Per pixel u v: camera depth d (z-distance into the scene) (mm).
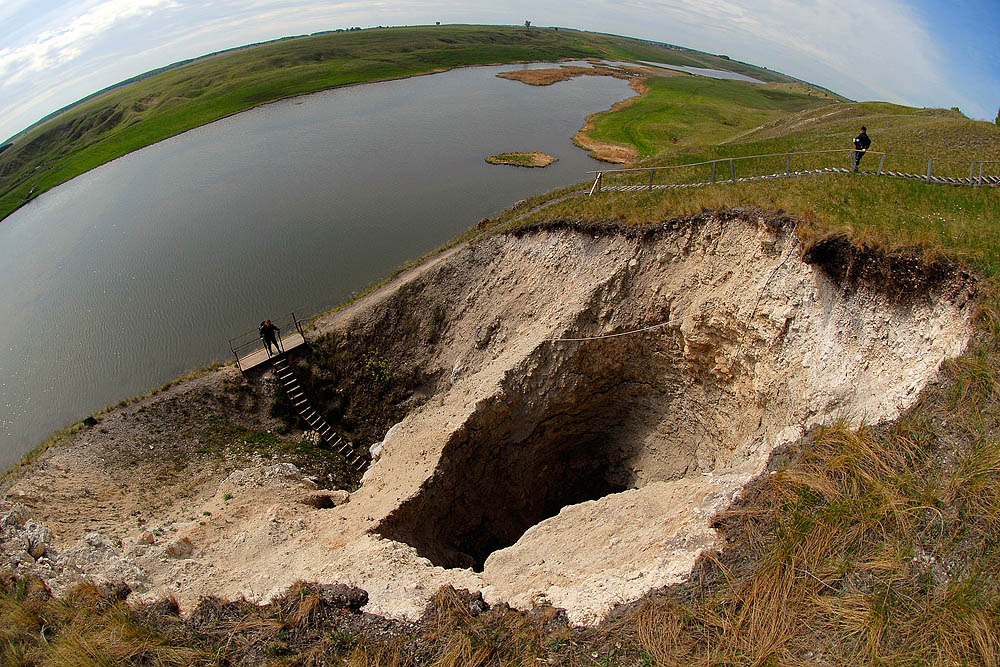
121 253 44562
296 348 27922
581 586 12234
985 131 31906
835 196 19234
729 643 9703
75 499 20234
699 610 10297
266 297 37688
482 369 26312
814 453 12203
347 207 49719
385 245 42719
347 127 73125
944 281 13766
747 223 19250
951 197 18656
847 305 15688
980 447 10688
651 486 17172
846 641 9258
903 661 8695
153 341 34688
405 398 27469
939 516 10180
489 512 22188
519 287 26547
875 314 14969
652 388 22984
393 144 66000
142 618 12781
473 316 27781
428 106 82250
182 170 61500
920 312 14062
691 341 20531
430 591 13016
